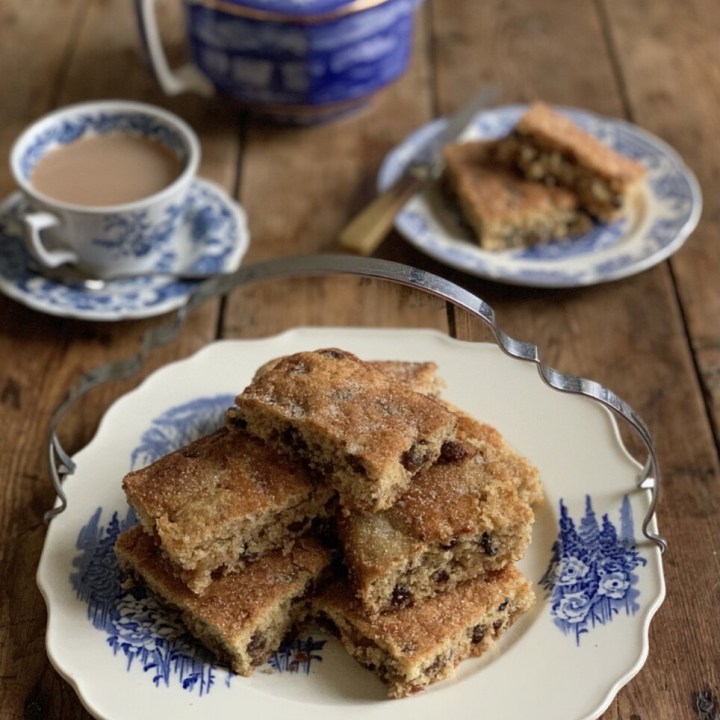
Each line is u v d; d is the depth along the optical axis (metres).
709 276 0.50
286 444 0.34
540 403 0.39
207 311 0.48
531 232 0.51
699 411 0.43
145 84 0.62
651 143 0.56
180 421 0.40
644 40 0.67
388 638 0.32
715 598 0.36
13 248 0.49
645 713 0.33
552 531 0.36
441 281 0.35
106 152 0.51
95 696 0.31
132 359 0.42
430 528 0.33
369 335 0.42
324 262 0.38
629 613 0.33
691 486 0.40
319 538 0.35
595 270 0.48
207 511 0.33
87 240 0.47
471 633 0.33
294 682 0.32
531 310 0.48
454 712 0.31
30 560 0.38
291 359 0.36
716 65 0.65
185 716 0.30
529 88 0.63
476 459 0.35
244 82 0.56
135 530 0.35
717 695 0.33
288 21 0.53
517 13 0.69
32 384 0.45
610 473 0.37
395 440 0.33
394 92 0.63
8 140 0.58
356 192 0.55
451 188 0.54
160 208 0.47
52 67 0.64
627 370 0.45
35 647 0.35
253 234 0.53
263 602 0.32
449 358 0.41
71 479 0.38
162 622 0.33
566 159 0.51
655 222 0.51
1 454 0.42
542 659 0.32
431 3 0.70
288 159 0.58
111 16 0.68
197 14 0.55
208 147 0.58
